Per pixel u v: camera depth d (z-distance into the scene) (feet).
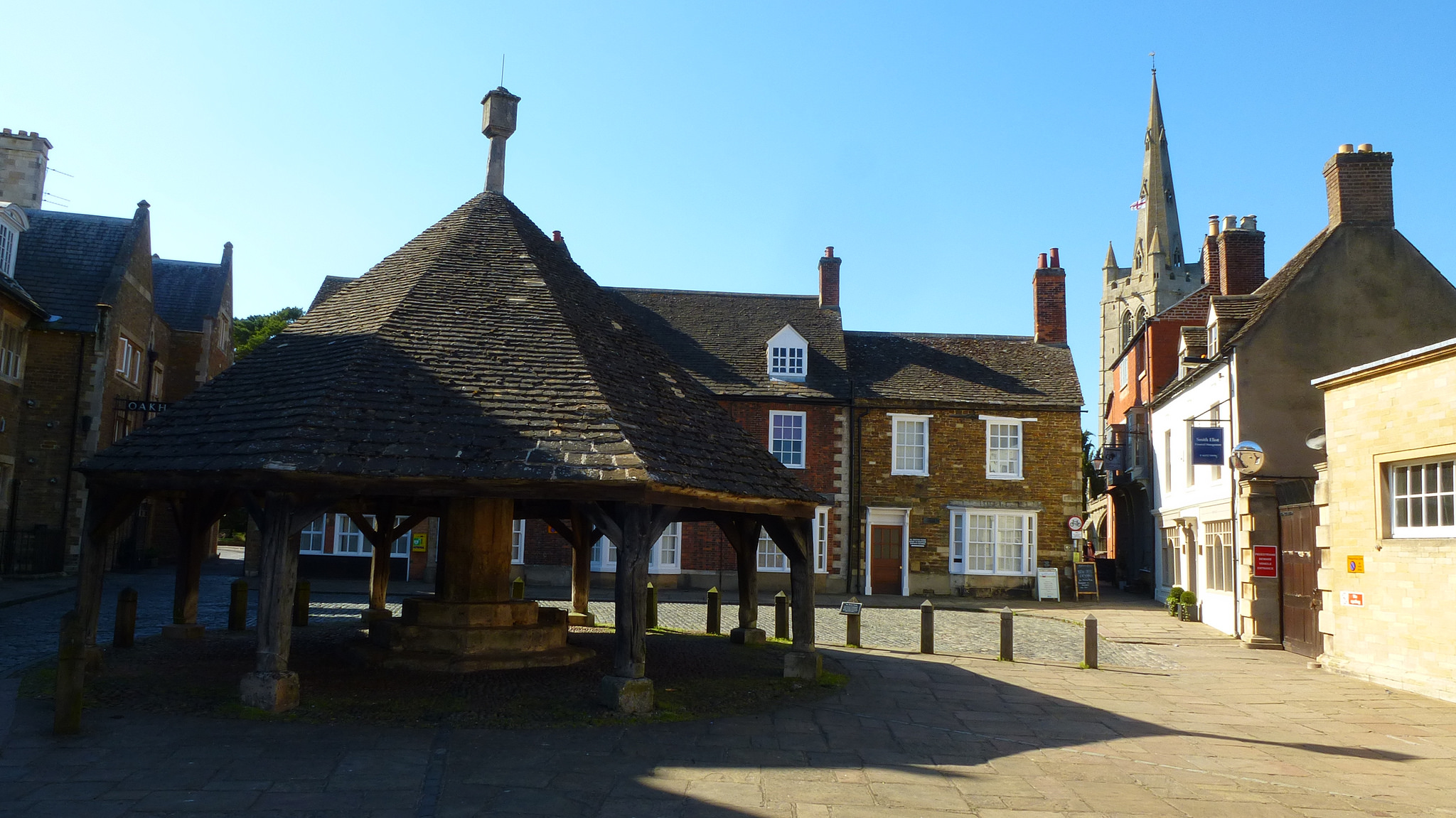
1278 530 55.47
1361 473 43.14
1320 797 23.09
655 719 28.58
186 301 103.19
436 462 27.45
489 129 45.78
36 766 21.91
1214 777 24.71
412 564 84.89
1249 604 55.11
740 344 96.94
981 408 91.91
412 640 35.32
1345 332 61.52
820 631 57.57
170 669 33.88
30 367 75.51
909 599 85.46
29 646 40.11
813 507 37.19
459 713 28.09
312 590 74.59
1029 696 36.19
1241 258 84.99
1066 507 90.84
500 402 30.66
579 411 30.73
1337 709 35.09
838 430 91.45
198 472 28.22
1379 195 63.16
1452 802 22.86
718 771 23.47
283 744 24.29
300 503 28.14
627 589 29.37
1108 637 59.06
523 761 23.56
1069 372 97.09
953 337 104.17
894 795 22.00
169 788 20.56
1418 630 39.09
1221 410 64.69
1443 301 61.62
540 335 34.94
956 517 90.38
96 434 76.43
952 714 32.01
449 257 39.42
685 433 34.53
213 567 96.12
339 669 34.63
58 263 81.20
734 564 88.84
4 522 71.56
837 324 101.30
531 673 34.47
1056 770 24.85
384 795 20.51
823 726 29.17
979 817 20.56
